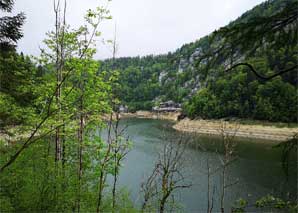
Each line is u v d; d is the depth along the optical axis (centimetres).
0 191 1014
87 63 1105
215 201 2317
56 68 1227
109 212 1284
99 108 1224
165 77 18338
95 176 1308
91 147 1325
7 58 1155
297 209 529
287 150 437
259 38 407
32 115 1074
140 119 11638
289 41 409
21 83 1184
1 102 1024
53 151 1341
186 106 10431
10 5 1098
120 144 1320
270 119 7194
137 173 3061
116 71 1332
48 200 1092
